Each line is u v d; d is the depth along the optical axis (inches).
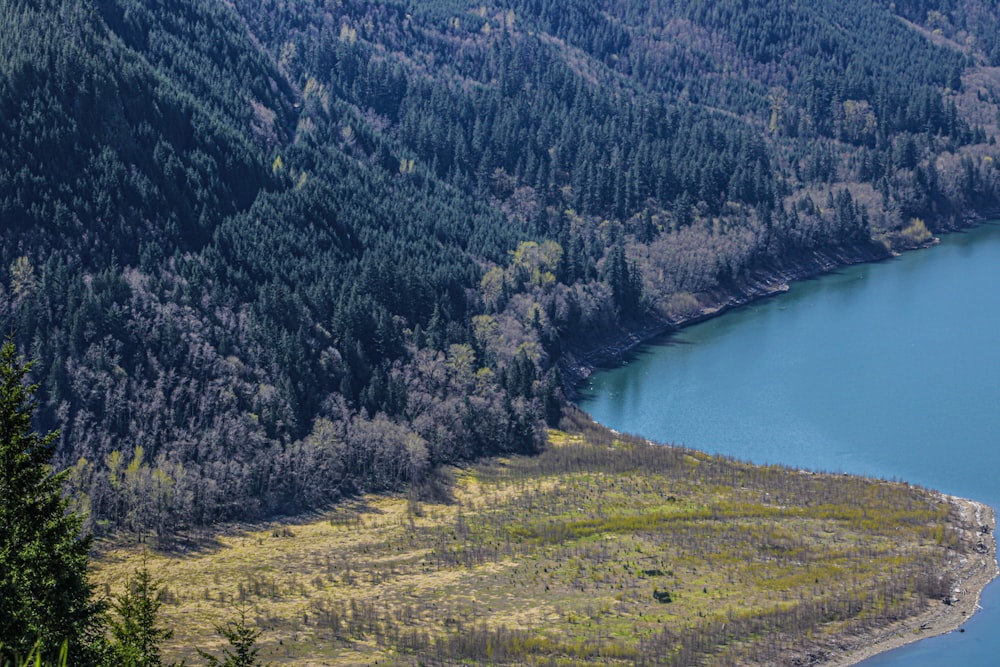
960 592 7032.5
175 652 5979.3
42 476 3275.1
